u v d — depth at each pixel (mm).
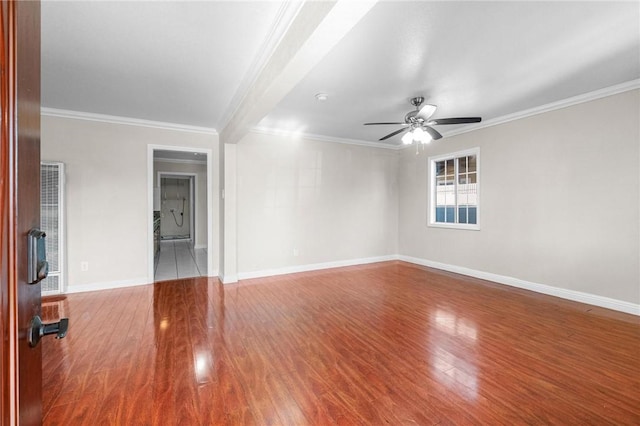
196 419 1680
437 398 1864
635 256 3199
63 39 2275
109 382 2006
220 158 4688
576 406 1792
